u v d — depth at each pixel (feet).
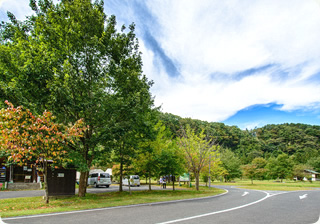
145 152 55.36
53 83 33.09
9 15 37.76
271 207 30.55
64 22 37.68
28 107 32.45
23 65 34.09
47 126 29.30
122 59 44.34
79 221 19.86
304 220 21.57
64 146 35.40
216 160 85.30
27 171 69.97
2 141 26.32
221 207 29.91
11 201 34.50
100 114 37.42
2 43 38.50
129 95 40.91
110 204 30.94
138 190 64.75
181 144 70.95
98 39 40.63
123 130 37.83
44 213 24.08
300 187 92.43
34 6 38.99
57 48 37.40
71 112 38.83
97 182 77.36
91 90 38.63
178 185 95.30
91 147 38.52
